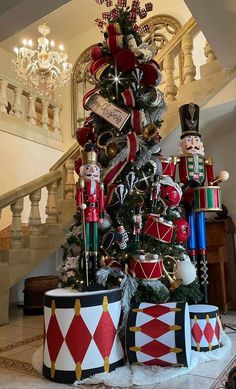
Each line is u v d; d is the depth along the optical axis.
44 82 5.35
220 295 3.05
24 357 1.96
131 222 1.98
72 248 2.04
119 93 2.20
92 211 1.83
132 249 1.89
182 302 1.78
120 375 1.56
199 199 2.22
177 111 2.96
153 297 1.83
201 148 2.26
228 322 2.66
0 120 4.40
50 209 3.53
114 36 2.21
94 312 1.61
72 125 5.70
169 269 2.01
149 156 2.06
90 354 1.58
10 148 4.51
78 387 1.51
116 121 2.12
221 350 1.85
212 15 2.31
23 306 3.58
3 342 2.30
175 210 2.18
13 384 1.56
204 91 2.90
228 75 2.82
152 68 2.17
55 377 1.57
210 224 3.06
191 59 3.10
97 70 2.26
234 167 3.52
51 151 5.25
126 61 2.14
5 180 4.38
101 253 1.94
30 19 2.08
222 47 2.61
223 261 3.06
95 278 1.80
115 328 1.68
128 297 1.77
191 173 2.19
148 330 1.65
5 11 1.99
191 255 2.31
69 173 3.58
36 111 5.48
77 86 5.86
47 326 1.64
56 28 5.84
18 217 3.26
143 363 1.65
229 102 2.82
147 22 5.33
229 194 3.50
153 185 2.00
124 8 2.44
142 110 2.16
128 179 2.01
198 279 2.28
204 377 1.56
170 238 1.93
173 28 5.14
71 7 5.35
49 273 4.05
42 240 3.38
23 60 5.21
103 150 2.17
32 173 4.82
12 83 4.75
